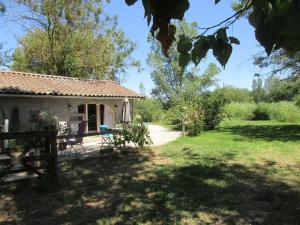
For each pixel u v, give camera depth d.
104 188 8.13
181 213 6.22
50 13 26.62
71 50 27.84
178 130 24.48
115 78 32.19
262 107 36.06
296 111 31.75
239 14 1.61
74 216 6.20
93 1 27.48
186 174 9.39
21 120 16.36
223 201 6.91
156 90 45.44
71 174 9.66
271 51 1.21
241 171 9.71
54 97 17.22
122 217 6.08
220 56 1.67
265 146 14.75
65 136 10.85
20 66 30.47
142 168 10.41
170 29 1.47
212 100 23.95
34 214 6.32
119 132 13.23
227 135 19.91
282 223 5.76
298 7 1.13
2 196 7.34
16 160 7.66
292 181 8.56
